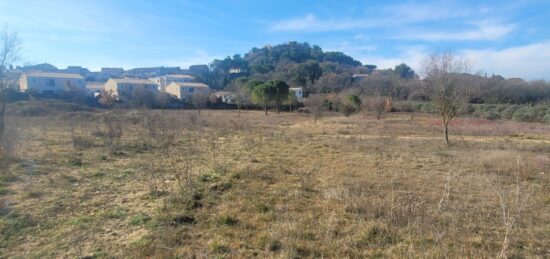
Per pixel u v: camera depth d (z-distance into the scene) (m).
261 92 35.38
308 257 3.45
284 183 6.38
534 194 5.79
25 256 3.35
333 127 19.91
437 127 19.59
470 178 6.90
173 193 5.47
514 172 7.38
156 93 43.84
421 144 12.06
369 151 10.50
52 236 3.84
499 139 14.29
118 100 37.75
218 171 7.16
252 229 4.14
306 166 8.05
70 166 7.44
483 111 31.80
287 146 11.50
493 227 4.27
